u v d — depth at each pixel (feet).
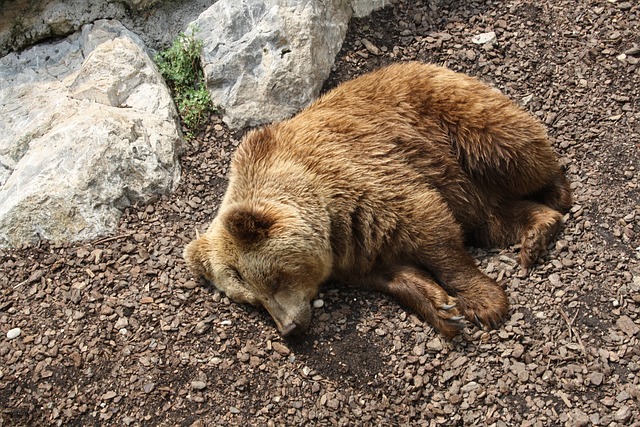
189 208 12.71
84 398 11.02
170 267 12.03
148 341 11.33
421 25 14.23
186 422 10.76
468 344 11.02
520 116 11.82
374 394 10.78
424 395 10.74
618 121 12.77
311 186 11.35
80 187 12.39
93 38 13.88
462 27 14.06
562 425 10.33
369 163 11.47
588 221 11.84
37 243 12.34
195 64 13.89
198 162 13.21
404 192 11.37
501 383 10.67
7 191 12.51
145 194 12.71
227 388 10.94
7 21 13.98
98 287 11.85
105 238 12.37
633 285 11.19
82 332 11.46
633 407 10.34
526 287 11.37
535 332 10.97
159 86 13.51
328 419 10.65
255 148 11.74
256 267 11.14
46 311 11.71
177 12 14.40
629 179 12.15
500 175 11.93
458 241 11.46
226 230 11.12
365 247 11.44
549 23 13.93
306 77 13.42
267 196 11.35
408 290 11.28
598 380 10.53
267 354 11.17
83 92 13.28
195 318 11.51
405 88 12.03
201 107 13.48
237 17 13.71
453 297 11.30
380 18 14.38
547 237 11.58
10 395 11.10
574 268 11.44
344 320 11.36
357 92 12.10
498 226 12.01
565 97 13.14
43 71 13.82
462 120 11.83
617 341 10.78
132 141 12.80
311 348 11.17
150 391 10.97
